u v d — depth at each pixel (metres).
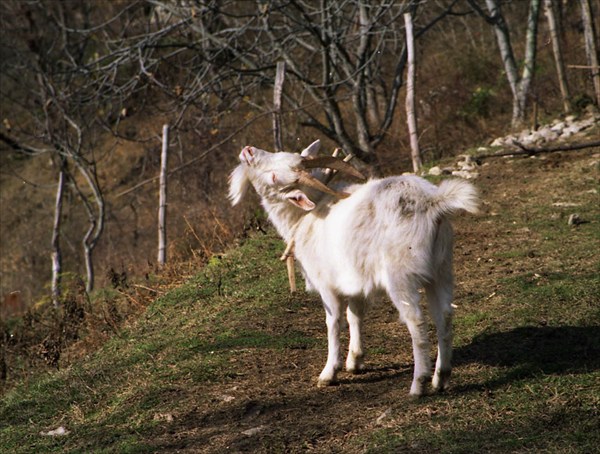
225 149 17.58
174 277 10.80
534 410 5.62
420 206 5.76
